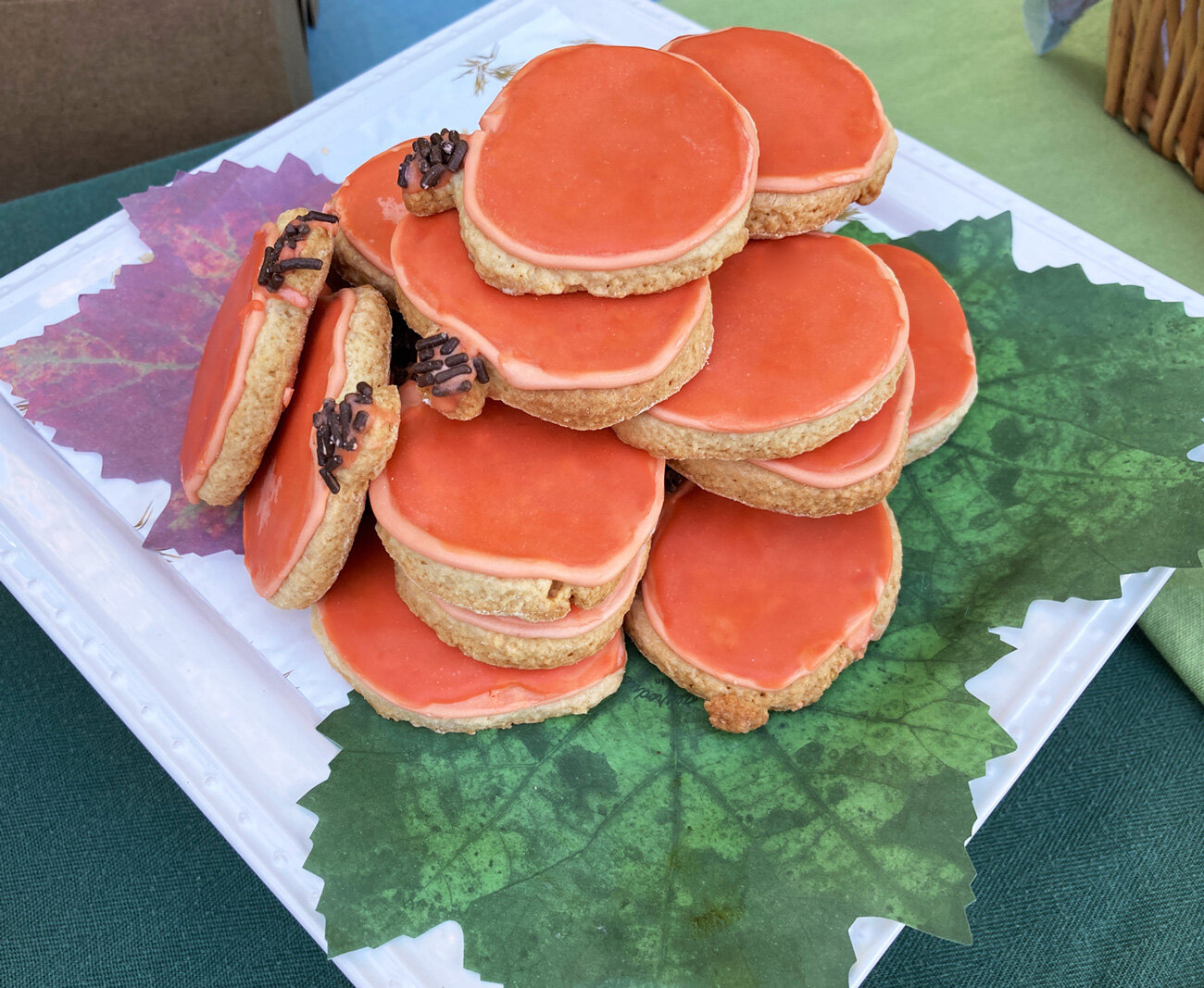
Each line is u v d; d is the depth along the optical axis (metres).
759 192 0.25
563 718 0.27
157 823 0.29
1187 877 0.28
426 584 0.24
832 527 0.28
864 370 0.25
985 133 0.43
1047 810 0.29
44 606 0.28
